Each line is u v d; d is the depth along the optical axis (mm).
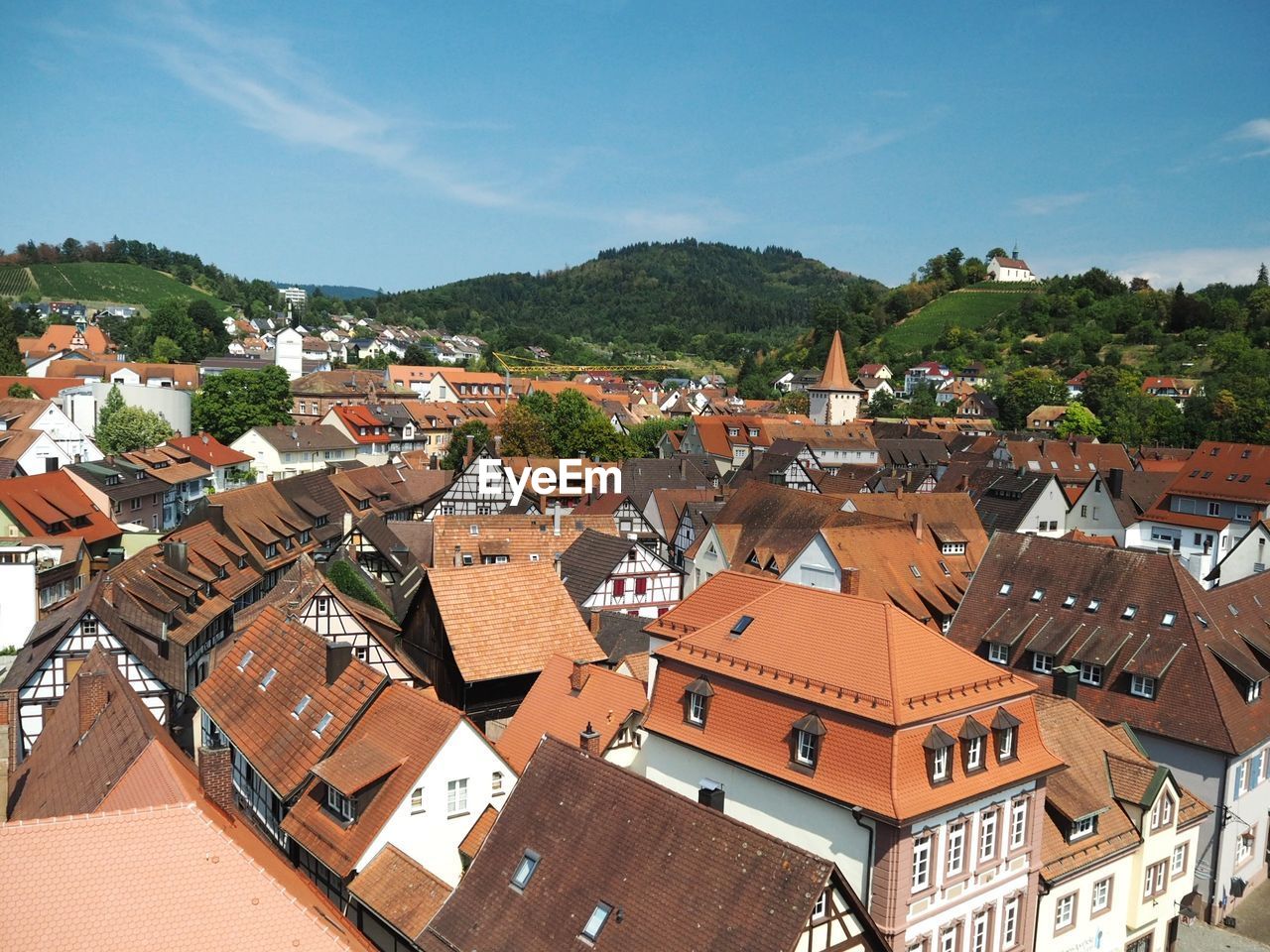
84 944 18672
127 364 174250
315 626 48656
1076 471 125875
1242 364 197750
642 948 24578
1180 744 42375
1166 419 168750
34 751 37156
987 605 52031
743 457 151250
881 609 33062
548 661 44375
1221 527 89062
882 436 169625
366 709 36906
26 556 63094
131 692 33812
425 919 29234
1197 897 41969
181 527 75188
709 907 24531
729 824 25625
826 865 23797
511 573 50719
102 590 51062
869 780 29344
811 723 30891
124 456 96812
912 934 29062
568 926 26047
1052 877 32906
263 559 78062
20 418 97312
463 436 135625
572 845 27656
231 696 42594
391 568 78500
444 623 47500
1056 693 42250
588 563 69250
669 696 36031
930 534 69562
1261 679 43844
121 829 20000
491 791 35062
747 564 72250
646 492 107312
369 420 150250
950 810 29672
